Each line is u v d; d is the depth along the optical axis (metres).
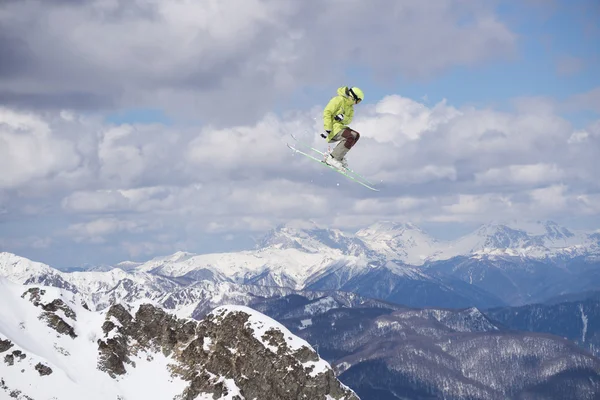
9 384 114.50
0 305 129.00
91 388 120.75
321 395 132.75
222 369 133.38
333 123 52.72
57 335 129.50
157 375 132.00
